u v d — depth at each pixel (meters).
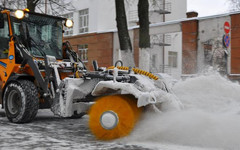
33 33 6.66
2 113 8.04
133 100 4.45
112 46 21.05
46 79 5.76
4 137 4.69
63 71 6.10
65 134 5.01
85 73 5.22
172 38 24.86
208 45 16.69
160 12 24.33
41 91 6.20
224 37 12.38
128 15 24.58
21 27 6.50
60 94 5.21
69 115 5.12
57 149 3.95
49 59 5.89
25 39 6.52
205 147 3.97
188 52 17.00
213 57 16.22
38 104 5.96
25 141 4.41
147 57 12.89
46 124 6.10
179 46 25.47
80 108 5.27
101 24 23.70
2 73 6.50
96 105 4.57
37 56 6.57
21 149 3.95
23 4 14.56
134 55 19.77
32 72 6.35
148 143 4.27
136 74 5.06
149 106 4.49
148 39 12.96
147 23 12.91
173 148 3.96
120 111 4.38
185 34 17.19
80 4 24.73
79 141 4.45
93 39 22.17
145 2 12.83
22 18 6.32
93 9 23.75
